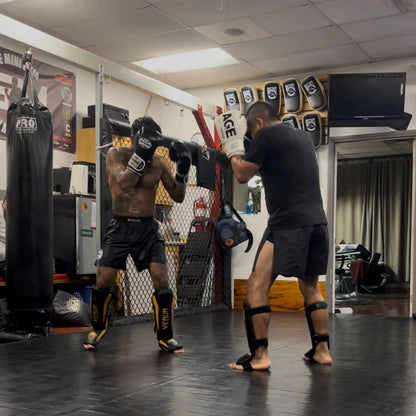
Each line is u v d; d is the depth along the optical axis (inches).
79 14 212.5
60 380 103.8
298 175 115.3
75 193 204.8
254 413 81.7
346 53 247.9
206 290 257.9
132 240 137.6
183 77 281.9
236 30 225.3
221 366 118.2
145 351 137.9
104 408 84.4
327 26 219.5
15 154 157.9
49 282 161.5
